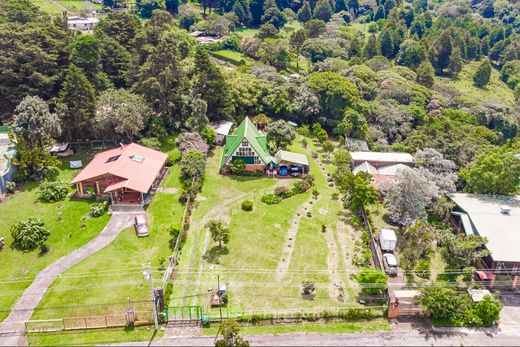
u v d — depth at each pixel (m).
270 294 50.88
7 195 68.31
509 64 165.38
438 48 158.88
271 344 44.53
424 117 105.00
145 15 178.88
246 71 119.50
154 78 87.56
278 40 149.12
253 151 79.19
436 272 55.91
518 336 46.66
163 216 64.88
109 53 101.00
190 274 53.59
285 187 74.12
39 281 51.22
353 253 59.34
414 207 62.81
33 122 71.50
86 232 60.31
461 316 47.97
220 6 193.25
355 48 153.50
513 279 53.59
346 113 99.56
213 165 82.44
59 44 88.44
